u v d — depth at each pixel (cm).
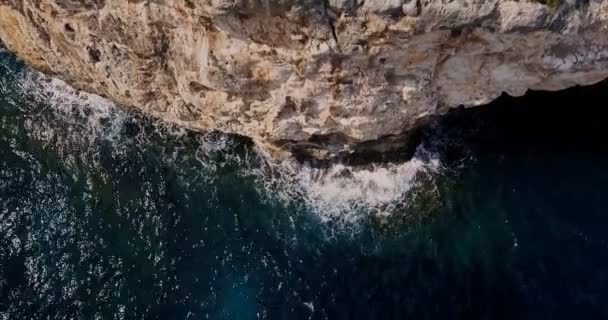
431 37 2036
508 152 2653
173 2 2106
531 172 2602
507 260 2447
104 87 2720
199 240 2589
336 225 2609
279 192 2691
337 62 2116
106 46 2433
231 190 2694
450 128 2728
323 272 2495
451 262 2473
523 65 2227
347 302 2423
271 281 2489
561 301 2333
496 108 2741
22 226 2627
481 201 2575
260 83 2286
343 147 2605
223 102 2412
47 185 2712
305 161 2719
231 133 2722
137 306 2459
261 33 2073
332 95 2245
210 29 2130
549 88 2411
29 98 2931
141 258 2555
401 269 2478
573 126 2677
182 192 2688
